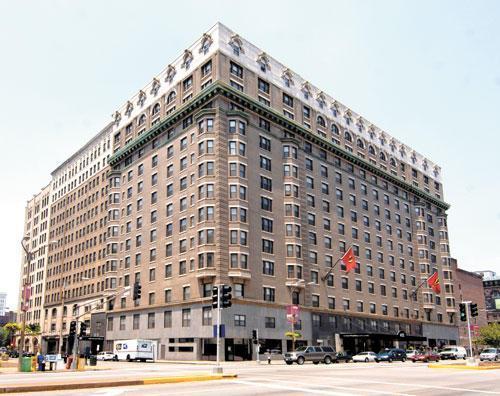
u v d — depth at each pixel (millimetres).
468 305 46250
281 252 68375
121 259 80625
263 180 68375
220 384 22969
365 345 79625
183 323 63562
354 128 91312
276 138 72438
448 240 111938
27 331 108875
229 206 63250
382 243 91062
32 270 124812
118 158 86062
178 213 68500
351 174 87188
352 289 80312
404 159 105438
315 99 83062
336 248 79000
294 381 25281
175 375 28641
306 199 74562
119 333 76312
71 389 20234
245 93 69188
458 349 69938
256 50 73188
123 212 82562
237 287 61281
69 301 102375
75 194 109562
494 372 34062
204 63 69125
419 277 100125
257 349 55562
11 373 33344
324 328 72312
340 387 21906
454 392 19812
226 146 65062
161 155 75125
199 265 61625
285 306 66500
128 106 87062
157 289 69750
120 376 27969
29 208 135375
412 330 93250
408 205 102688
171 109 74625
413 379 27125
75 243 105375
